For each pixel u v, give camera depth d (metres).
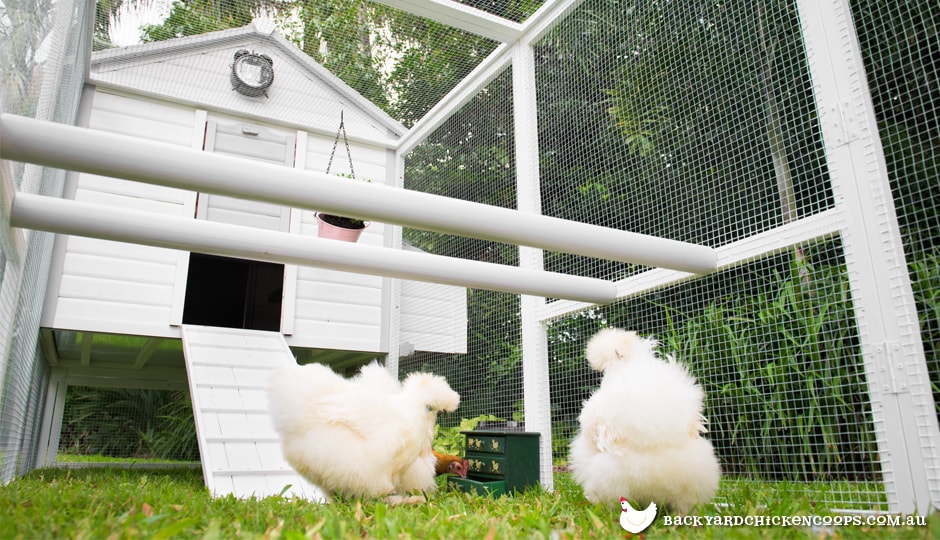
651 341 2.51
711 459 2.02
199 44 5.02
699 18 2.94
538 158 3.93
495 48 4.34
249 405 3.78
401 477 2.81
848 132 2.30
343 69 4.71
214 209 5.01
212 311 7.85
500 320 4.22
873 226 2.20
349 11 3.95
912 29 2.16
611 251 2.63
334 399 2.57
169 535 1.42
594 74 3.51
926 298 2.12
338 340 5.30
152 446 8.24
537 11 3.86
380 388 2.96
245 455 3.32
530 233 2.54
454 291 4.91
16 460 3.53
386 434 2.56
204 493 2.66
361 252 3.26
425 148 5.41
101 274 4.56
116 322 4.55
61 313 4.39
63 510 1.82
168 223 2.94
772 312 2.80
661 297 3.29
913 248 2.17
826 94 2.40
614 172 3.36
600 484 2.01
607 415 2.00
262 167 2.26
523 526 1.79
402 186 5.69
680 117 3.02
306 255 3.18
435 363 5.01
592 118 3.51
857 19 2.41
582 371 3.55
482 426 4.29
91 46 4.30
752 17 2.73
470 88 4.62
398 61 4.55
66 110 3.41
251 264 7.41
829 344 2.46
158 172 2.10
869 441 2.20
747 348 2.90
